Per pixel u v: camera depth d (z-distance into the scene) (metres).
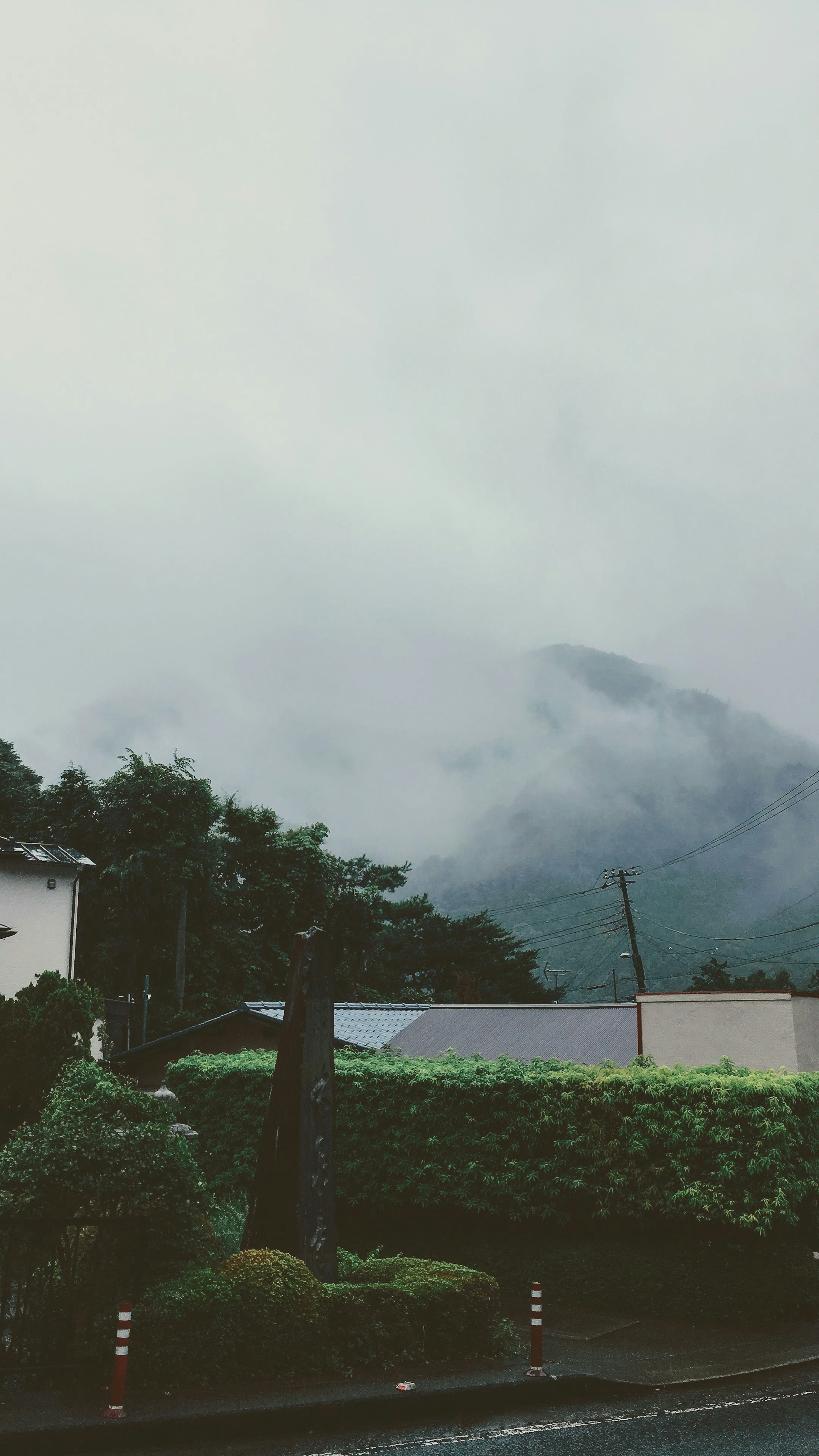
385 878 71.31
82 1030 15.16
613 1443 8.48
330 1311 9.94
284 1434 8.49
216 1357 9.29
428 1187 15.18
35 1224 9.12
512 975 72.94
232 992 53.62
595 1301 13.65
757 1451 8.30
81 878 46.53
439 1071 15.79
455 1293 10.67
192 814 51.59
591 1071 15.01
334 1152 11.63
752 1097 13.20
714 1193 12.99
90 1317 9.31
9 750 63.44
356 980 63.31
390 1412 9.02
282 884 57.78
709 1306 12.84
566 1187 14.18
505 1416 9.19
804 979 154.12
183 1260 10.20
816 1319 12.88
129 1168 9.48
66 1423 7.98
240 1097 17.73
